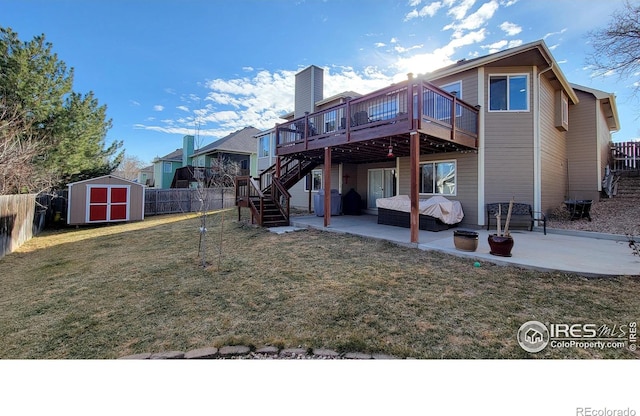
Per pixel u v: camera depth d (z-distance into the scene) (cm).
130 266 559
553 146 984
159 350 267
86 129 1225
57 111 1110
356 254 585
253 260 570
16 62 991
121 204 1282
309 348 263
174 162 2998
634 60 802
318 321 315
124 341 286
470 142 838
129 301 388
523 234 754
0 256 664
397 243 649
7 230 711
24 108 996
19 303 393
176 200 1686
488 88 875
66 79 1155
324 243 690
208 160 2536
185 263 566
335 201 1234
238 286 433
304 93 1507
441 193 964
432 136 680
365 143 798
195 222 1164
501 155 868
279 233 827
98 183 1230
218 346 269
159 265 558
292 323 312
